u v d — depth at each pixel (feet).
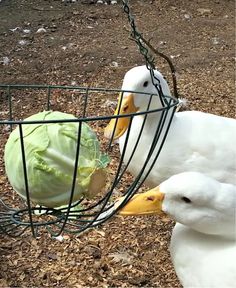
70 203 1.51
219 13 5.75
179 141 2.43
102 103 3.86
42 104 3.82
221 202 1.77
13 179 1.55
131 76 2.52
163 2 5.95
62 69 4.36
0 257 2.55
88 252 2.60
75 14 5.51
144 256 2.60
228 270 1.78
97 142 1.57
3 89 3.96
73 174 1.51
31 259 2.55
